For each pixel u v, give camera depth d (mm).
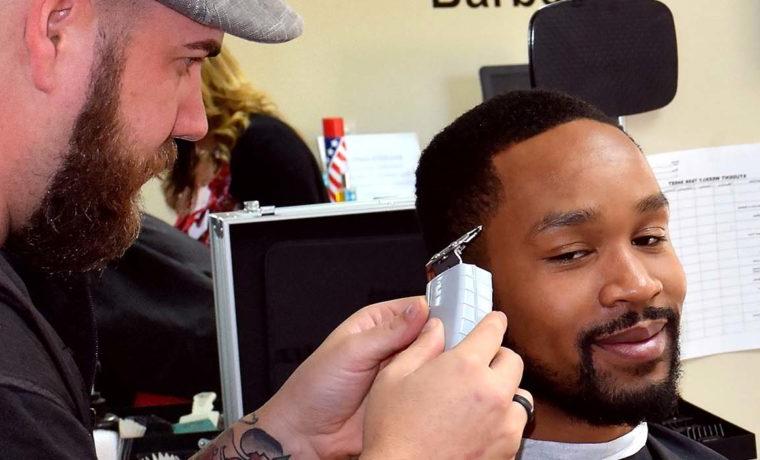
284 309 1126
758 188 1275
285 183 2051
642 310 855
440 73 2797
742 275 1276
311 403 844
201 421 1414
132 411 1510
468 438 643
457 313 731
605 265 858
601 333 857
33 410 641
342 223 1131
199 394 1513
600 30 1168
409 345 774
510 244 882
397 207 1129
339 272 1131
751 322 1284
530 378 894
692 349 1264
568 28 1161
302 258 1118
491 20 2803
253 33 800
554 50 1160
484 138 917
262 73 2686
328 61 2717
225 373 1129
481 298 740
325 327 1140
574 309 859
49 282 867
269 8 814
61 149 739
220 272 1102
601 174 859
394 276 1147
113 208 776
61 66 724
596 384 864
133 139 773
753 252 1275
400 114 2791
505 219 885
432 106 2809
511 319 891
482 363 667
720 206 1266
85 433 675
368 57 2738
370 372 824
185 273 1570
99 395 1525
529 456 917
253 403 1146
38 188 748
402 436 636
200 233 2086
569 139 877
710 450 1047
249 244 1110
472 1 2779
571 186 856
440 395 647
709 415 1166
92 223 777
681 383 1219
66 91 729
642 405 864
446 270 771
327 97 2734
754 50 1292
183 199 2066
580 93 1171
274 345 1133
